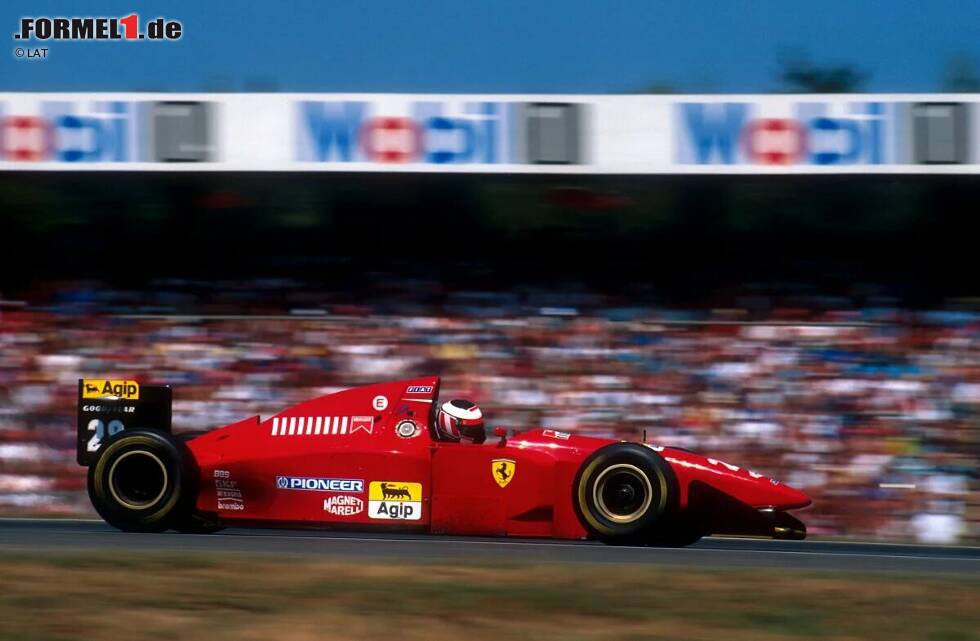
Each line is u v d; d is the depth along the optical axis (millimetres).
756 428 44375
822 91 49875
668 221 47781
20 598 22094
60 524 36812
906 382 44531
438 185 48250
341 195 48250
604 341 46406
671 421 44875
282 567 25156
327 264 48375
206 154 47219
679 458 31484
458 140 47094
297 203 48312
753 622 21156
